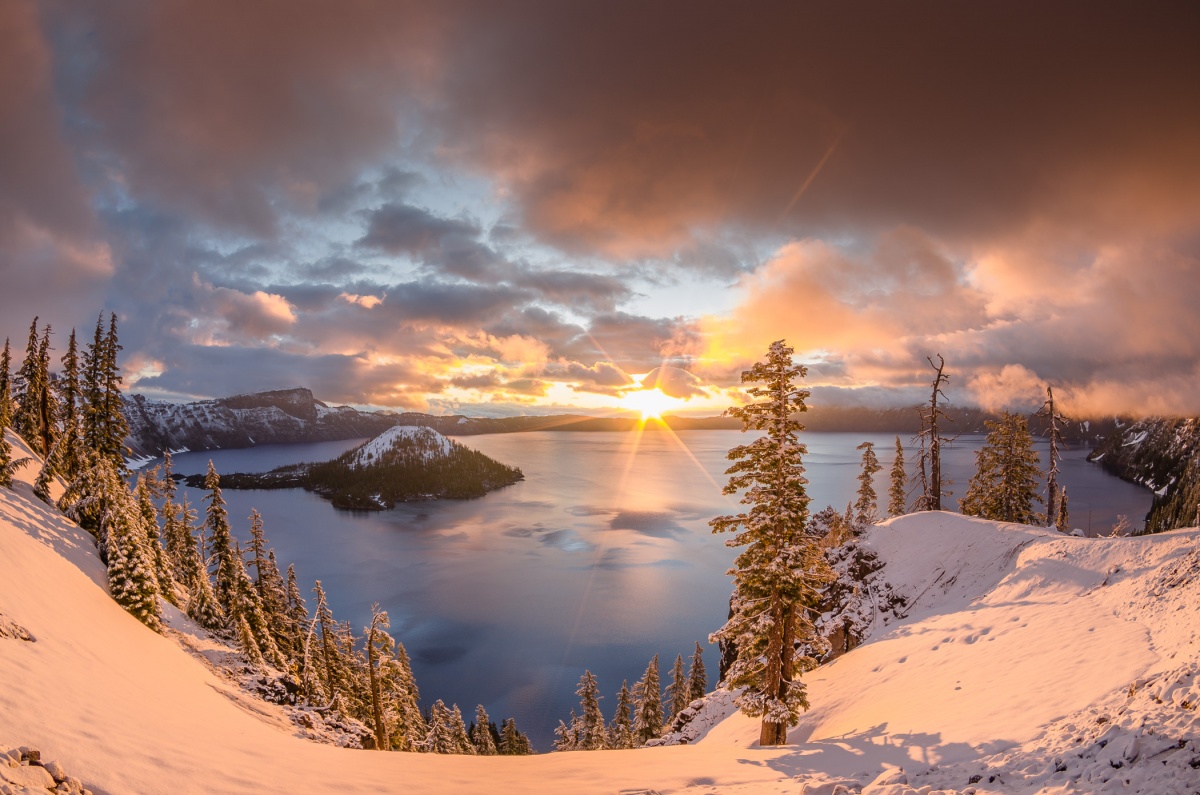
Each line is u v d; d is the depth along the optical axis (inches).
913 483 1681.8
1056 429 1644.9
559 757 656.4
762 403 883.4
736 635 882.8
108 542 1087.6
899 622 1170.0
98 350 1576.0
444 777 523.5
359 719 1753.2
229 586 1530.5
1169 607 653.3
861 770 530.3
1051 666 646.5
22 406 1797.5
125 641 828.0
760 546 866.1
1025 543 1127.6
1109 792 318.3
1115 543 941.2
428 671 4151.1
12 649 496.1
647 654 4485.7
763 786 494.3
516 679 4035.4
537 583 6279.5
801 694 819.4
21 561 799.7
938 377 1637.6
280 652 1585.9
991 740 514.0
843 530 1595.7
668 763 608.4
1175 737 339.0
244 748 512.1
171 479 1968.5
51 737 358.3
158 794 346.6
